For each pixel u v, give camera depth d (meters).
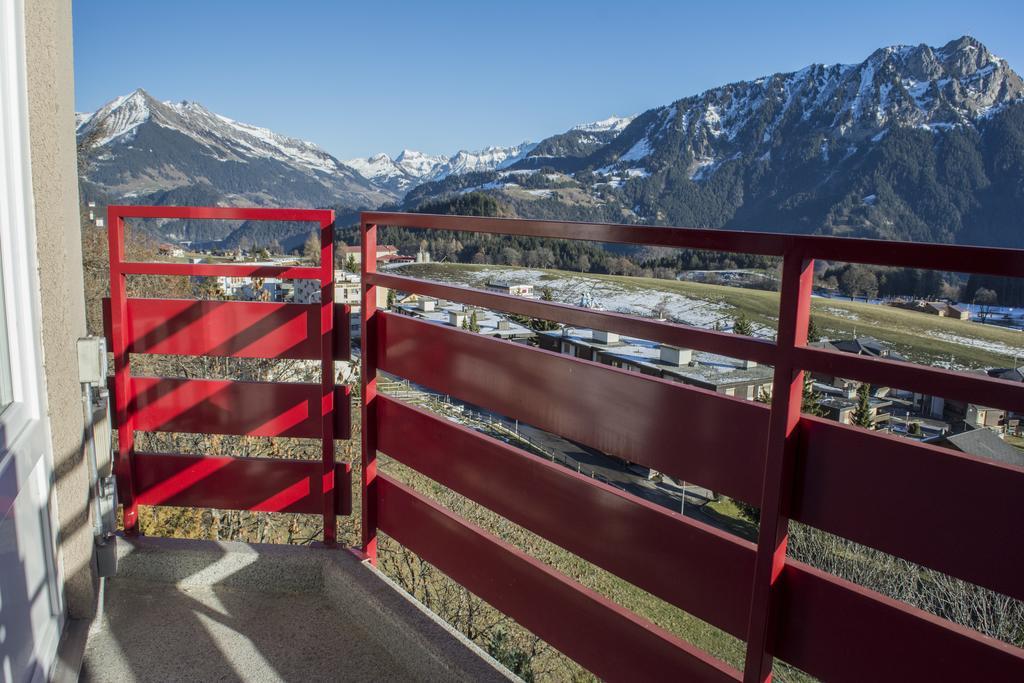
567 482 1.73
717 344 1.36
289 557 2.49
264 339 2.51
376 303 2.42
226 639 2.22
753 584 1.33
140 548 2.54
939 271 1.05
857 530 1.21
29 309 1.84
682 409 1.47
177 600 2.45
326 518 2.55
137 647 2.18
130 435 2.59
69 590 2.12
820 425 1.25
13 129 1.77
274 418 2.55
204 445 10.12
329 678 2.05
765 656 1.32
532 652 9.80
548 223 1.68
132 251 10.56
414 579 10.55
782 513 1.29
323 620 2.33
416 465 2.26
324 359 2.46
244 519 10.19
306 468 2.55
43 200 1.95
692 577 1.46
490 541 1.98
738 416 1.37
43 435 1.90
